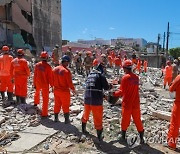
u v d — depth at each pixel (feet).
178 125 22.04
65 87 26.09
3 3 89.15
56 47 66.69
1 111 29.99
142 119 29.58
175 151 22.12
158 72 109.29
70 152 21.03
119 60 76.38
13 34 98.27
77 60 71.31
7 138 23.11
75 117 29.07
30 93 40.06
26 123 26.94
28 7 116.26
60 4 160.97
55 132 24.57
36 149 21.49
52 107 32.32
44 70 27.99
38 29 128.98
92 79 22.70
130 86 22.13
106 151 21.44
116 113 31.35
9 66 33.71
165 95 49.06
